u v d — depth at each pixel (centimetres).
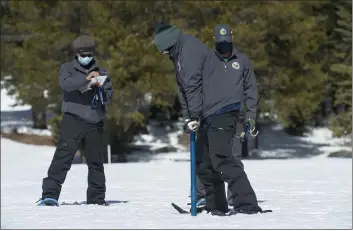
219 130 2400
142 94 10519
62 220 2355
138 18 10794
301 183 4569
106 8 10762
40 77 10925
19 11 11475
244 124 2508
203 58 2380
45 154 11312
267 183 4588
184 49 2367
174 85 10325
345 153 12275
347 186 4266
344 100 11888
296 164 6944
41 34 10919
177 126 14188
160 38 2375
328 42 12444
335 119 12194
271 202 3103
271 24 10988
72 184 4878
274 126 15150
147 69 10450
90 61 3030
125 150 12050
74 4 10900
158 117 14350
